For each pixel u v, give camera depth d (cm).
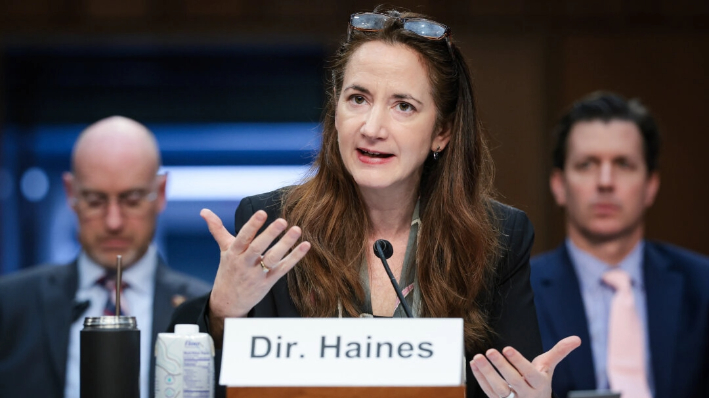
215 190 1562
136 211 966
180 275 989
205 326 525
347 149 581
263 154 1573
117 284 515
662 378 931
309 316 590
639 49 1562
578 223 995
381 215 623
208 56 1578
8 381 900
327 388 454
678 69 1559
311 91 1572
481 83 1559
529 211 1531
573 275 979
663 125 1556
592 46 1562
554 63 1560
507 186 1538
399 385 452
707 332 946
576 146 999
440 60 595
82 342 489
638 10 1566
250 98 1577
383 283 614
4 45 1551
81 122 1573
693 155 1550
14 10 1543
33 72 1570
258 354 459
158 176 1002
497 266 622
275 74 1577
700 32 1562
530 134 1550
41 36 1542
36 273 958
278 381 454
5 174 1554
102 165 952
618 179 984
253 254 495
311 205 619
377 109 573
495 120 1552
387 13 620
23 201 1562
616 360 936
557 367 929
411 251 619
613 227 979
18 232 1555
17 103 1566
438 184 627
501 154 1545
